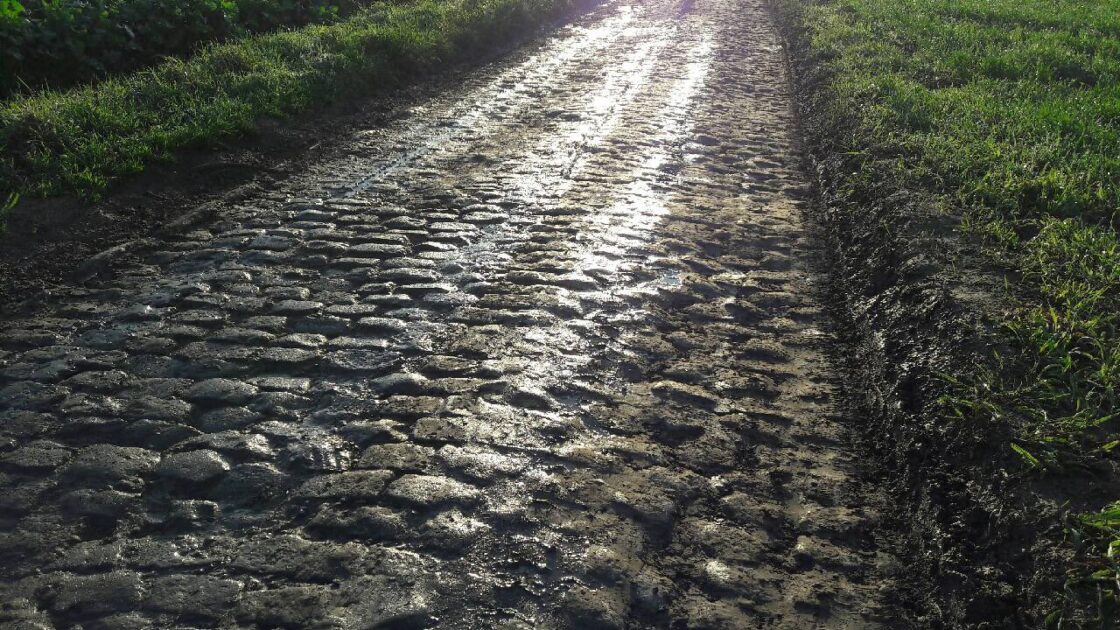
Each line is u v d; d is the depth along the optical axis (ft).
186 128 25.54
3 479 11.38
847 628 9.48
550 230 20.93
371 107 33.50
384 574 9.78
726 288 18.31
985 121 26.17
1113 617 8.24
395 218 21.79
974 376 12.43
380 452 12.07
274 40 37.55
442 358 14.73
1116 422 11.25
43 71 32.24
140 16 36.76
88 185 21.68
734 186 25.31
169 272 18.40
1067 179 19.84
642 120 32.50
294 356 14.79
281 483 11.41
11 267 17.95
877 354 14.85
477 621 9.13
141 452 12.04
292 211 22.31
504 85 38.96
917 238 17.52
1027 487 10.09
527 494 11.24
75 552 10.15
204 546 10.27
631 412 13.38
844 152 25.58
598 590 9.69
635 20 62.03
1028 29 46.26
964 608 9.35
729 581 10.05
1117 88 30.30
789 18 59.21
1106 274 15.17
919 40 42.73
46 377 14.01
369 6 51.98
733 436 13.01
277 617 9.15
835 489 11.95
